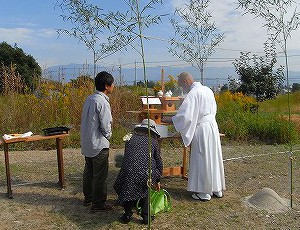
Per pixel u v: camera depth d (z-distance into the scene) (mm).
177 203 5781
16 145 10078
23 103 11789
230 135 11695
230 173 7613
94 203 5324
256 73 16359
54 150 9969
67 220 5098
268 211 5434
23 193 6211
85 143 5184
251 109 14453
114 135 10891
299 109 18016
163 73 6895
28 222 5031
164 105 6531
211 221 5074
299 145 11016
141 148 4977
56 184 6727
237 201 5875
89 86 12867
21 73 25062
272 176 7395
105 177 5285
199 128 5867
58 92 12672
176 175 7188
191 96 5805
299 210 5488
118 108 12328
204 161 5840
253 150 10039
